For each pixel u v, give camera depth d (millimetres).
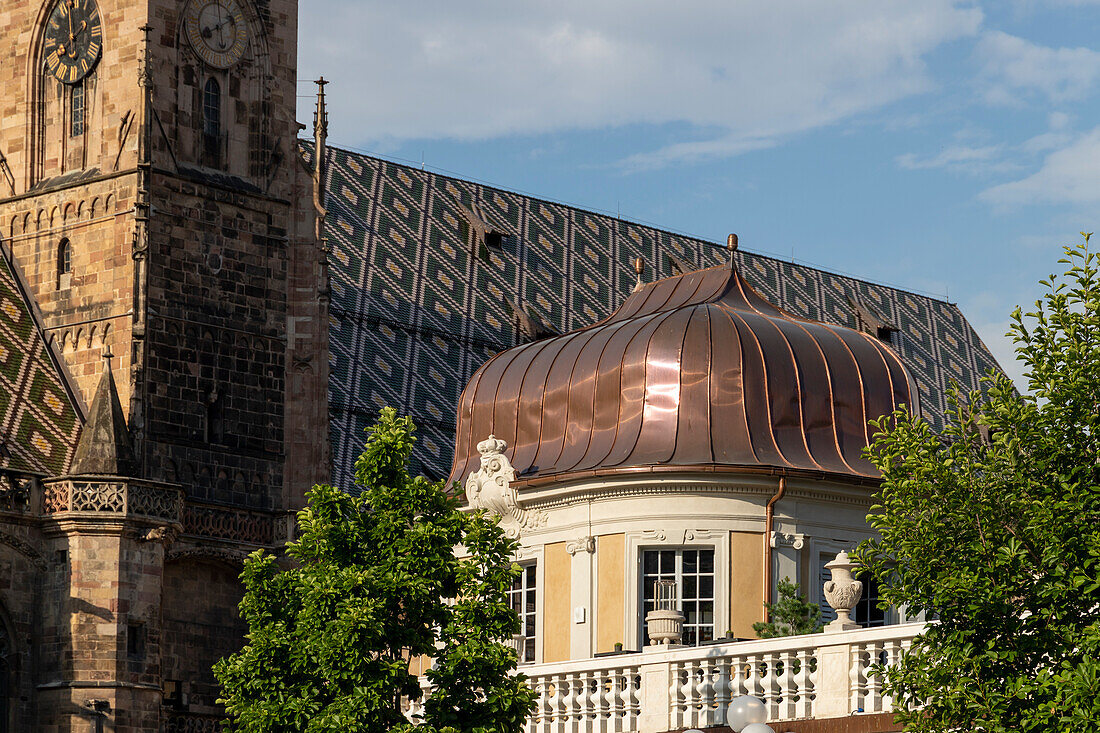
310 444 119875
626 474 97938
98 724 101812
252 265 119250
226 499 115812
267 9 121812
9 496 103062
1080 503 50125
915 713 51688
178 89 117000
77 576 103062
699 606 97125
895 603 52750
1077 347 51969
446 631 67938
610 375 103250
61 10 119062
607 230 173375
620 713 68125
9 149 120250
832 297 183750
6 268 115188
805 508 98750
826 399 102250
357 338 146000
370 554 69000
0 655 102688
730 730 62625
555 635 99812
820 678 60875
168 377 114125
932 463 52281
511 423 107250
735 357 101375
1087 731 46594
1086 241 52531
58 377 112938
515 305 159500
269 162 120938
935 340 188125
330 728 64938
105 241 114938
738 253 180000
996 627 50906
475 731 66125
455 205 163750
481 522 69812
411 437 70938
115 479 104125
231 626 114125
